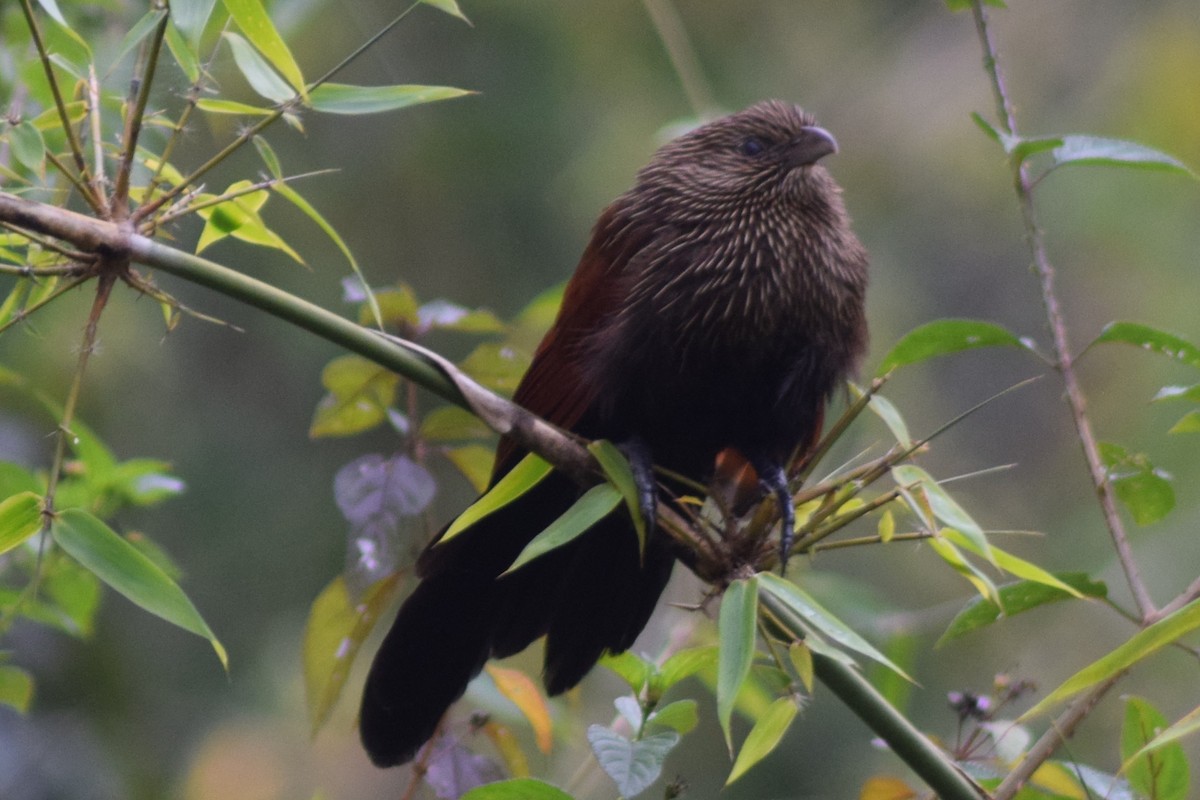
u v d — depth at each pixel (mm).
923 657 11156
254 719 11617
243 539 11797
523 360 6879
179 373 11773
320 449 12180
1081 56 13508
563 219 12211
